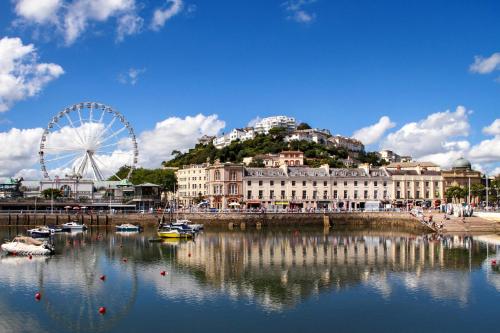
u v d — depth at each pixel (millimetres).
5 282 67625
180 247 102625
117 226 147000
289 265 79625
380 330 48469
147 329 48875
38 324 50500
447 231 134125
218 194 187375
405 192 193875
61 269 76688
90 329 49062
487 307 55438
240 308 55250
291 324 50031
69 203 178750
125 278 70062
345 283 66562
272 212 158625
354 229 150125
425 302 57438
